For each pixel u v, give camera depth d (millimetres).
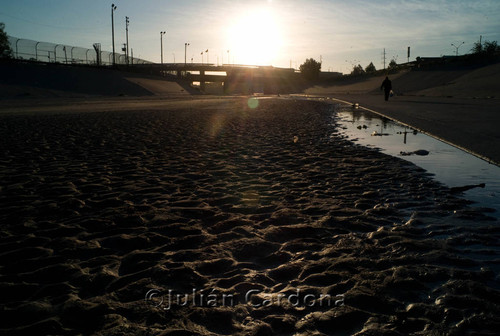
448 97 35031
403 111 19344
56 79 62844
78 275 3090
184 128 14336
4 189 5898
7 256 3508
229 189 5660
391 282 2844
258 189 5613
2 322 2482
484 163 6898
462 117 14477
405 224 4031
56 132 13297
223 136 11875
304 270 3082
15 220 4504
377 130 12508
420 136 10789
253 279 2953
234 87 145000
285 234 3863
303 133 12141
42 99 49188
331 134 11711
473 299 2588
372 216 4305
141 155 8719
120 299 2709
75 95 58500
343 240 3672
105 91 65312
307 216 4387
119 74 75938
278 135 11812
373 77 93125
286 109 25438
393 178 5973
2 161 8203
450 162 7062
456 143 9000
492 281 2826
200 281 2938
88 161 8070
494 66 49312
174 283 2916
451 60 64062
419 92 49000
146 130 13781
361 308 2529
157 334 2287
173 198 5258
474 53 60156
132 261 3330
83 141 11078
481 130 10469
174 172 6902
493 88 36906
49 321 2445
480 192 5102
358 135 11344
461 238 3617
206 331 2316
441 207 4531
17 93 51969
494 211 4355
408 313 2457
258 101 41438
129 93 67625
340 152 8477
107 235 3973
